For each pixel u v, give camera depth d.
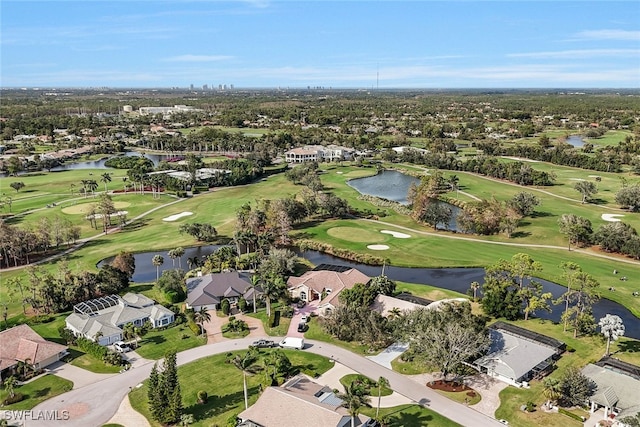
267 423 53.53
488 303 86.50
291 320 86.00
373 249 122.62
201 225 128.88
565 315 80.88
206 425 57.47
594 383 62.41
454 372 66.94
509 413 60.41
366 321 76.69
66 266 99.69
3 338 73.06
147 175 190.88
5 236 111.88
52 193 182.38
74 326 80.81
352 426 52.28
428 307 78.44
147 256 120.62
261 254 110.19
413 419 59.00
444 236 134.38
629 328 82.88
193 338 79.81
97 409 61.19
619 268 109.31
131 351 75.88
